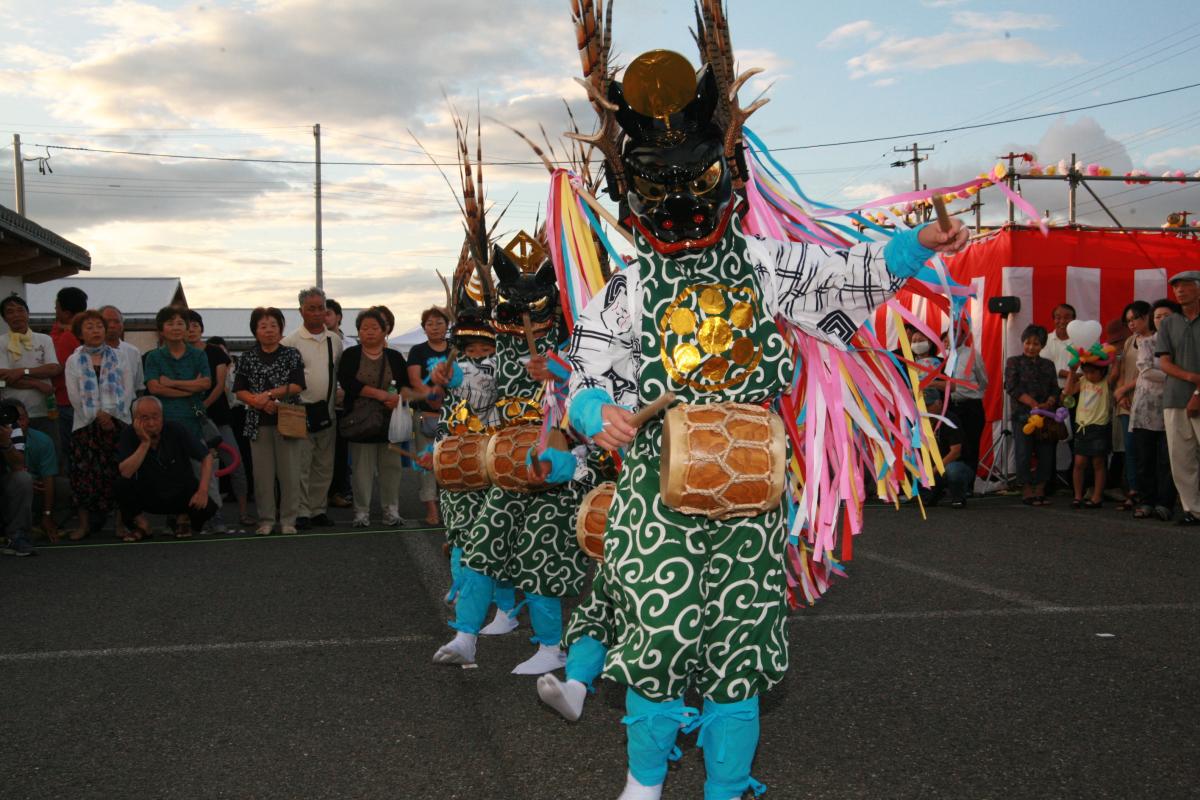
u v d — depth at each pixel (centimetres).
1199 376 763
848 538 312
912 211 782
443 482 450
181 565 668
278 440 813
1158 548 687
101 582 612
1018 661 419
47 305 2531
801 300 279
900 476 318
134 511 782
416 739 343
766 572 270
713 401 274
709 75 269
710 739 272
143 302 2677
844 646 446
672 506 258
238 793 298
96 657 443
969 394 962
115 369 804
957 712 358
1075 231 1084
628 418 261
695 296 272
